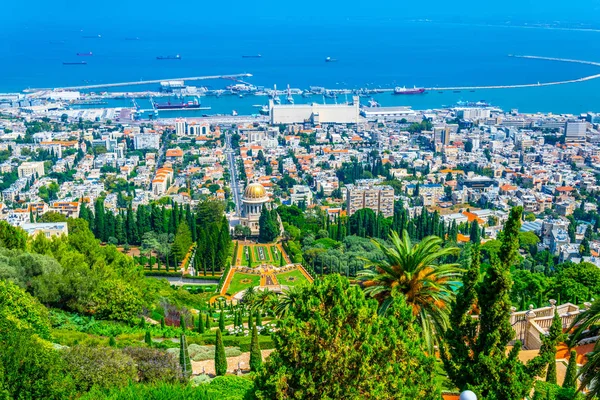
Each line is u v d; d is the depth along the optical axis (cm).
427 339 8862
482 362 7325
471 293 7744
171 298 19362
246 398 7706
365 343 7225
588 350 10781
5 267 14888
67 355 9906
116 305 15238
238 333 15200
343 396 7206
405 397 7175
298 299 8100
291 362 7444
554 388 8656
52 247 18650
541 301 15312
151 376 10288
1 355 8431
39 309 13338
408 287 9250
